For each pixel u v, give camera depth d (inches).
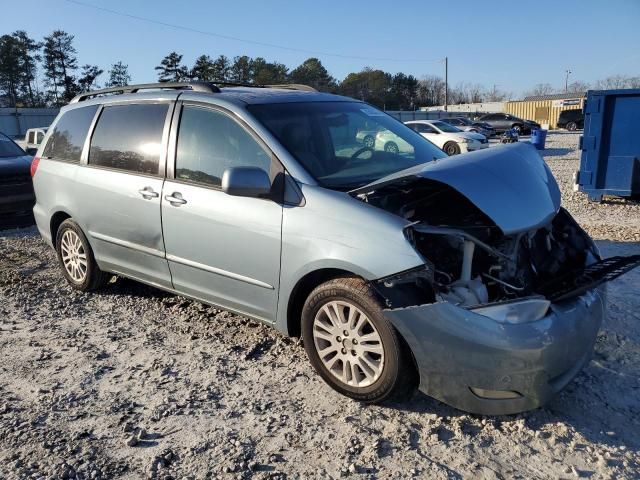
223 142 162.9
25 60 2982.3
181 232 169.0
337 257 133.6
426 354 123.8
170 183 172.7
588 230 317.4
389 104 3437.5
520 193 135.6
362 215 133.3
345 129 171.5
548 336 120.8
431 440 124.2
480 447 121.7
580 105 2017.7
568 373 129.8
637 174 389.1
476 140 840.3
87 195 200.4
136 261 189.5
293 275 143.3
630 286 214.7
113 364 161.5
